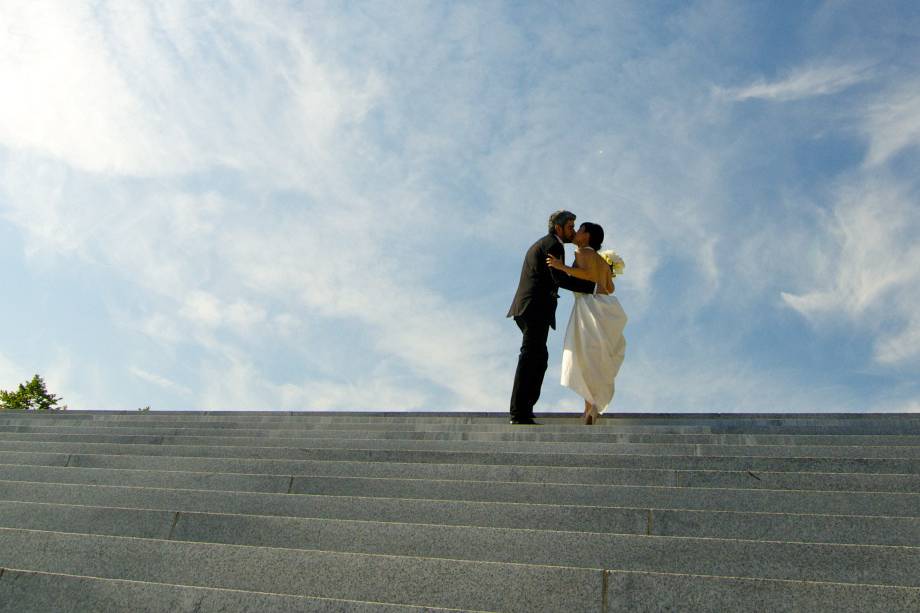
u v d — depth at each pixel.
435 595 3.23
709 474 4.39
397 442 5.97
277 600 3.09
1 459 6.14
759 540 3.38
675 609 2.92
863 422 6.21
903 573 3.08
